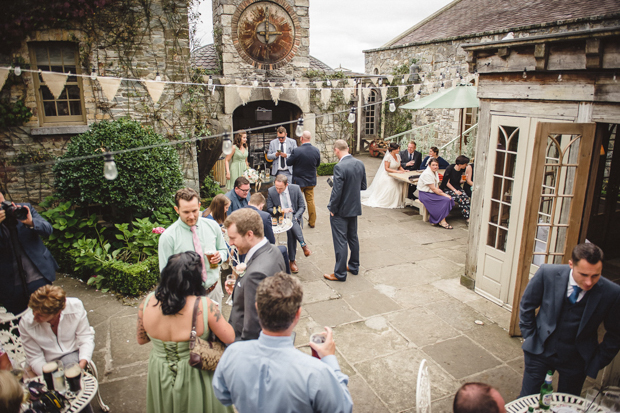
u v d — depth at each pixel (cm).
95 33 688
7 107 657
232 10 1095
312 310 476
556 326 272
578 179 394
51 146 698
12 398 186
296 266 588
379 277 566
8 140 674
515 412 242
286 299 170
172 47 752
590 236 662
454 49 1196
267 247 268
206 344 227
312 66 1334
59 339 293
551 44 401
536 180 379
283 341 175
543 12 1022
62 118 704
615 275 595
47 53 678
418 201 856
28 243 380
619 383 332
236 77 1138
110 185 575
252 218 263
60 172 590
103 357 392
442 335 427
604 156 626
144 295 513
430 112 1371
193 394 232
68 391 249
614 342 262
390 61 1546
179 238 349
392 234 741
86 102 705
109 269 517
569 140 407
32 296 271
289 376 167
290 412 167
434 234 741
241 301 266
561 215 421
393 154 904
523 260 398
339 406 169
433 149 816
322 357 194
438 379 360
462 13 1393
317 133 1316
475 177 508
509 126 457
